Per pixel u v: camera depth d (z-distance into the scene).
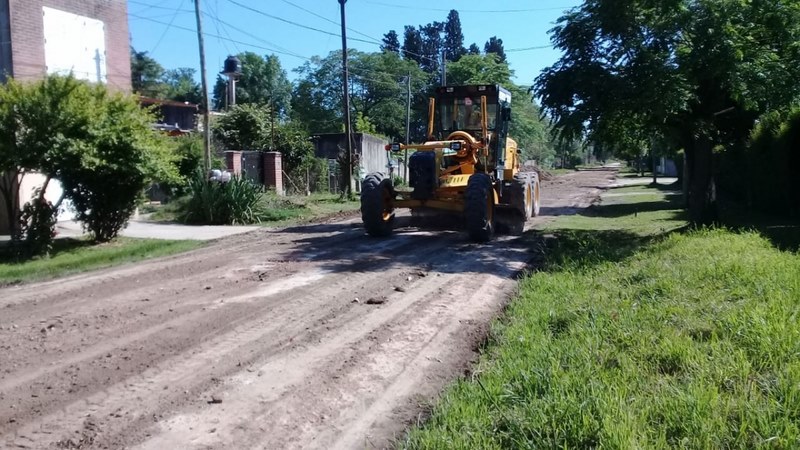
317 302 7.69
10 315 7.29
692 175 13.41
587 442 3.62
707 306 6.17
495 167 14.02
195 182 17.66
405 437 4.11
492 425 4.01
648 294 6.97
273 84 65.44
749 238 10.07
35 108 11.30
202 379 5.18
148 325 6.75
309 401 4.75
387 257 10.88
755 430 3.61
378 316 7.05
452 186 13.00
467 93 14.39
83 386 5.05
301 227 16.02
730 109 12.67
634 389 4.29
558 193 29.94
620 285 7.70
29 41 17.33
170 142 17.08
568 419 3.82
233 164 21.73
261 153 23.61
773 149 15.11
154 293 8.30
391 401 4.74
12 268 10.30
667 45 11.59
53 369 5.43
